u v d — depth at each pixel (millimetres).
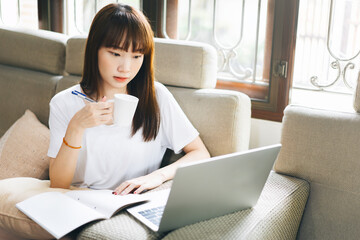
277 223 1246
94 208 1201
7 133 1869
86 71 1455
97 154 1495
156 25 2049
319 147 1441
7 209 1219
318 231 1460
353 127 1396
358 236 1393
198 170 1031
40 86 1961
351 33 1711
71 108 1475
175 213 1072
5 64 2148
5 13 2578
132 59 1367
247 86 1899
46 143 1801
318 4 1737
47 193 1248
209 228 1135
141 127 1515
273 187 1405
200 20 1977
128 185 1332
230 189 1156
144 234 1085
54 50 1977
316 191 1456
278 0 1732
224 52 1951
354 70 1729
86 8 2305
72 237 1163
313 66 1808
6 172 1758
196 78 1677
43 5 2373
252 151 1133
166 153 1680
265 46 1839
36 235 1187
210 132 1594
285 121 1511
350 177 1395
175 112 1552
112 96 1492
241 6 1870
